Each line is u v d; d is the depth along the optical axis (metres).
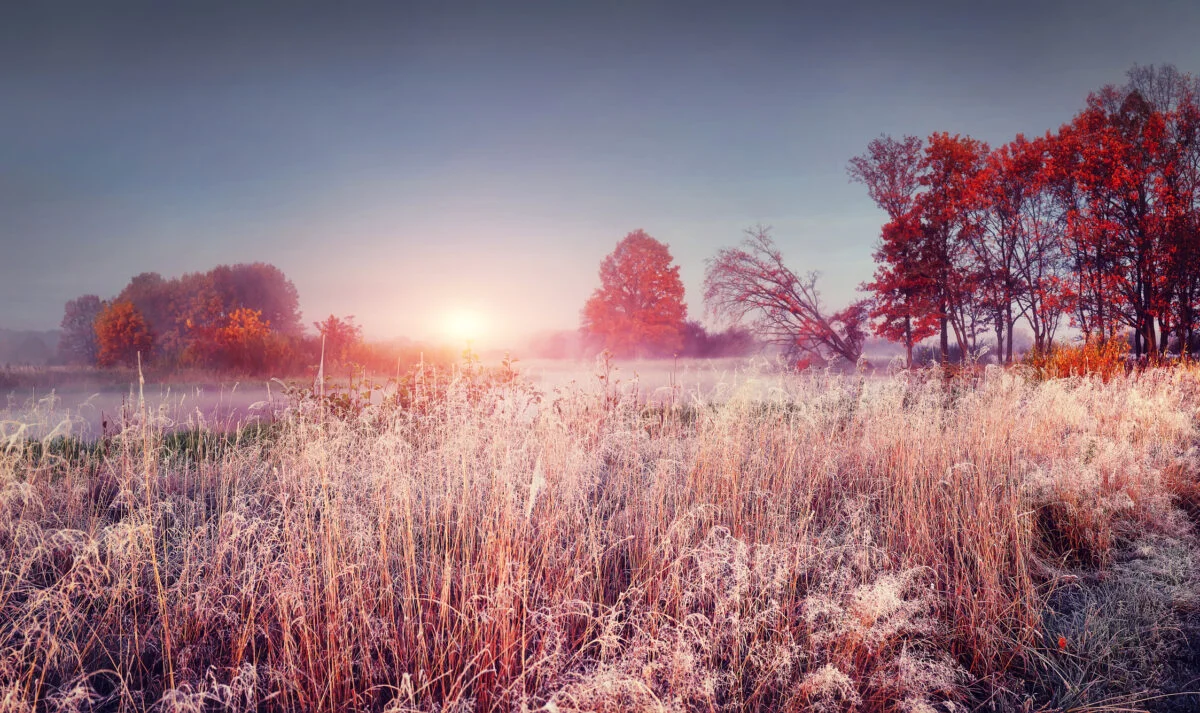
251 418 8.50
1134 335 20.97
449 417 5.27
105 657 3.08
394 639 3.15
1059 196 21.81
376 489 4.30
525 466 4.94
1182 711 3.04
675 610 3.46
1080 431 7.37
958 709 3.06
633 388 7.52
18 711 2.49
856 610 3.39
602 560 4.18
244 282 49.25
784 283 26.59
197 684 2.87
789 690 3.04
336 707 2.82
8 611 3.26
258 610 3.34
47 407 5.38
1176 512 5.30
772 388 6.53
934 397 6.93
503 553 3.45
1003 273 23.11
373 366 22.91
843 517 4.86
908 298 23.84
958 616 3.72
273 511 4.34
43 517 4.18
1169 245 18.94
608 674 2.66
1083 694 3.15
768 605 3.51
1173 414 7.87
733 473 5.09
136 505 4.62
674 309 36.38
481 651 2.90
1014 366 14.08
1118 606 3.94
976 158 23.41
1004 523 4.66
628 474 5.62
